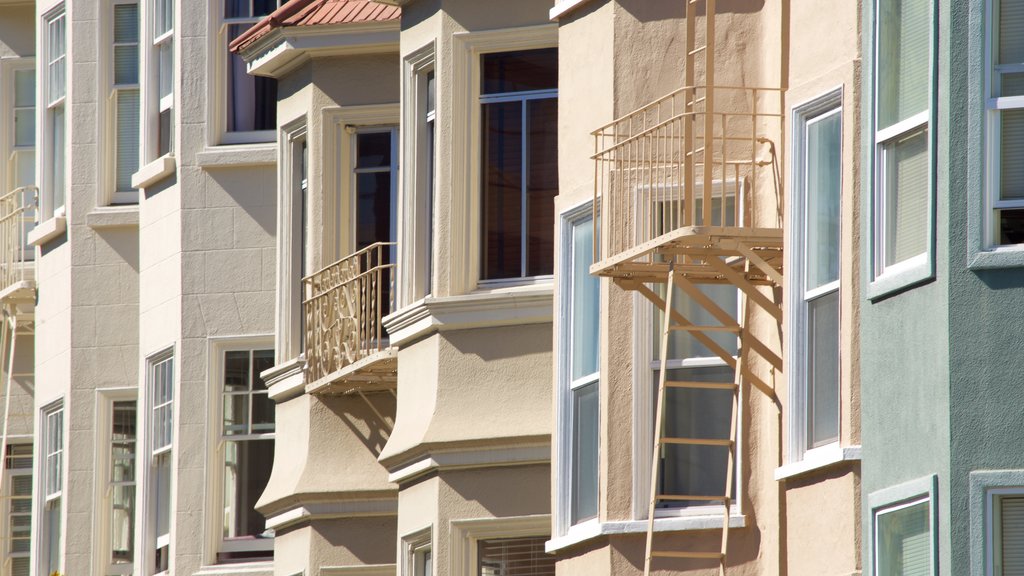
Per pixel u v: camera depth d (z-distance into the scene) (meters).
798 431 56.94
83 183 100.38
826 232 56.91
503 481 72.00
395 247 82.50
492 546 72.38
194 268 91.94
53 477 104.19
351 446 81.81
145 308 95.12
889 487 51.78
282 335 85.81
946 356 49.91
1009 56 50.25
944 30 50.91
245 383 91.19
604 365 65.06
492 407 72.50
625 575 63.59
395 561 80.62
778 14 61.84
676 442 60.34
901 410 51.56
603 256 65.81
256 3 92.44
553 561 71.25
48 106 107.19
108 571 98.62
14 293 106.25
